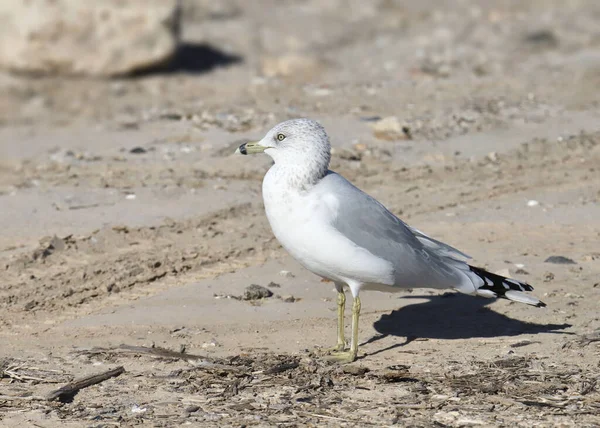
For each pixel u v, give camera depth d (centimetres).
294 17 3275
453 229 1438
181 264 1289
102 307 1148
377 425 829
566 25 3142
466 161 1802
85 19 2644
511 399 877
